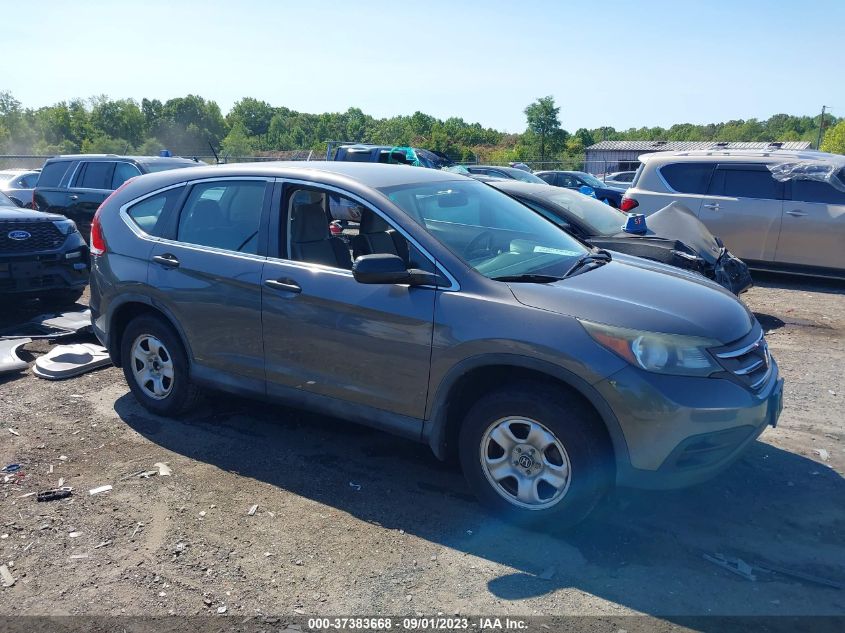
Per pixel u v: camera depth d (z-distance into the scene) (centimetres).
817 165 1015
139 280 496
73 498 404
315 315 417
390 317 390
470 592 322
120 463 447
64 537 366
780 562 345
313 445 475
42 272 752
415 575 334
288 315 428
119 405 540
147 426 502
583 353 339
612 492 387
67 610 311
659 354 337
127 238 511
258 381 454
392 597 318
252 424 508
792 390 583
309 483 422
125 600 317
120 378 599
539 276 387
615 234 761
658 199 1108
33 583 330
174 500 402
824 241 1003
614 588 324
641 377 333
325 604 314
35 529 373
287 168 459
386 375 397
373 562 344
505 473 371
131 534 369
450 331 371
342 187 431
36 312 812
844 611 309
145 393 521
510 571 337
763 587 325
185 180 500
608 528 373
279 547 357
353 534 368
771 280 1092
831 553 352
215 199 481
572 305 355
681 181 1102
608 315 348
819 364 655
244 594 321
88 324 717
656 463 336
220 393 560
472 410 375
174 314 482
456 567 340
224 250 464
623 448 338
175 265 480
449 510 392
